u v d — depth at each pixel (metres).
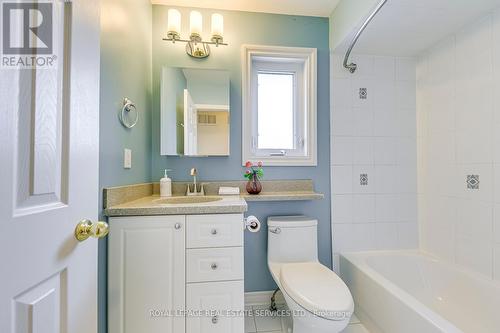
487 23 1.41
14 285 0.45
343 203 1.84
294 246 1.61
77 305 0.62
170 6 1.71
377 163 1.88
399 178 1.89
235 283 1.13
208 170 1.73
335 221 1.84
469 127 1.52
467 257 1.53
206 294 1.12
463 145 1.56
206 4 1.70
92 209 0.69
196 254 1.12
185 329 1.11
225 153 1.71
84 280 0.66
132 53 1.33
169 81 1.68
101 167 1.02
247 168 1.76
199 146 1.70
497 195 1.37
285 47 1.79
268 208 1.78
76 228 0.62
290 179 1.80
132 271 1.08
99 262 1.03
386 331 1.32
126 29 1.25
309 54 1.82
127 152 1.26
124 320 1.07
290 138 1.89
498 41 1.35
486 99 1.42
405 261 1.77
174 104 1.69
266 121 1.88
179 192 1.66
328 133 1.85
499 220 1.36
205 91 1.71
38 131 0.51
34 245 0.49
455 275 1.54
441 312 1.52
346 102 1.85
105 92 1.04
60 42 0.58
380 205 1.88
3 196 0.43
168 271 1.10
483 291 1.37
